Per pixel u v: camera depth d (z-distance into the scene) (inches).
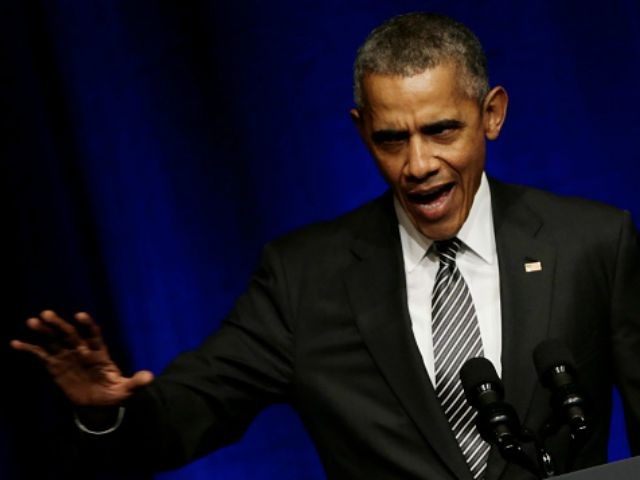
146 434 294.2
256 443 489.1
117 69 480.7
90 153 486.9
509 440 245.8
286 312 312.8
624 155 439.2
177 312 486.3
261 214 472.4
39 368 493.0
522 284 299.3
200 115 474.9
